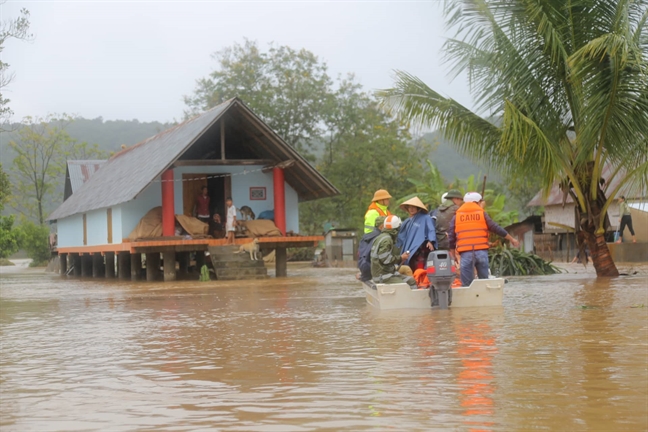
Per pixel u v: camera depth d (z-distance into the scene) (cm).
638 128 1586
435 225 1191
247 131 2531
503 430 374
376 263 1088
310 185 2672
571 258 3225
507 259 2044
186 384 531
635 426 378
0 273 4344
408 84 1783
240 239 2473
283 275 2556
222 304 1297
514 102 1673
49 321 1066
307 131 5534
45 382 557
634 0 1584
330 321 927
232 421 410
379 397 460
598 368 539
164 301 1423
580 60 1516
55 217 3772
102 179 3522
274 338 778
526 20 1622
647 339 681
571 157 1733
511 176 1788
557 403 430
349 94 5581
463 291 1038
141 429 398
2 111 3612
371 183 5206
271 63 5581
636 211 3002
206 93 5625
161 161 2366
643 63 1503
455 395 459
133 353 700
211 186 2805
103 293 1800
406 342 699
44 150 7712
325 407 438
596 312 934
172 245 2386
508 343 672
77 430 401
